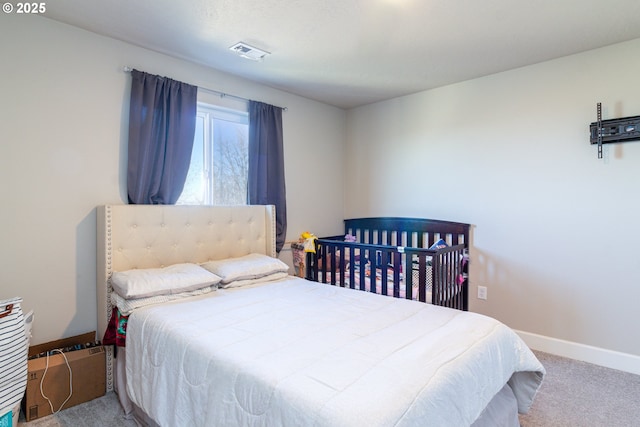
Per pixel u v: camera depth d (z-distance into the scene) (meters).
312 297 2.24
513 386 1.85
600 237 2.65
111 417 1.96
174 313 1.89
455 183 3.39
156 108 2.60
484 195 3.21
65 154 2.25
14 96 2.07
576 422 1.93
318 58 2.74
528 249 2.98
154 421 1.72
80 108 2.30
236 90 3.13
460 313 1.89
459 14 2.10
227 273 2.49
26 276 2.13
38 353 2.16
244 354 1.38
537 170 2.92
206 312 1.92
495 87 3.11
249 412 1.20
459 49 2.59
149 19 2.18
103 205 2.33
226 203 3.16
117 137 2.46
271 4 2.00
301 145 3.75
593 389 2.28
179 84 2.69
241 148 3.27
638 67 2.47
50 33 2.19
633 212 2.52
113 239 2.28
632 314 2.53
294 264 3.52
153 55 2.62
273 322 1.76
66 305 2.28
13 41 2.06
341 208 4.25
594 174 2.66
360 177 4.15
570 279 2.78
